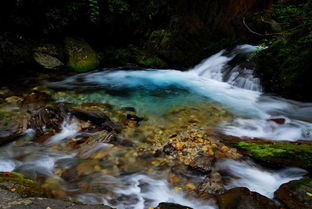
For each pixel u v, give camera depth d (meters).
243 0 9.74
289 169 3.77
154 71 10.01
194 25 10.45
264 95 7.25
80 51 9.34
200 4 10.26
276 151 4.05
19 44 8.15
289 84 6.81
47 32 8.84
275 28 9.10
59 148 4.32
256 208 2.84
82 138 4.64
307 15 5.99
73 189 3.31
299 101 6.73
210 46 10.30
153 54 10.76
